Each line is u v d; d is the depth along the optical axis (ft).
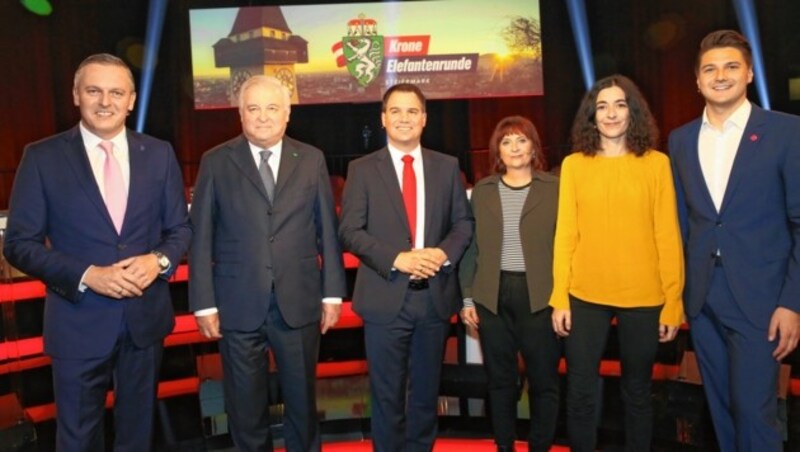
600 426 10.80
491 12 29.76
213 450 10.75
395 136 8.83
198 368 12.48
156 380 8.24
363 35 29.68
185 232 8.26
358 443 11.55
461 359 12.90
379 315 8.82
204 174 8.63
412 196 8.95
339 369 13.16
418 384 9.13
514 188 9.67
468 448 11.23
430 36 29.76
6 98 26.66
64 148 7.78
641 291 8.36
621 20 29.84
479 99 31.30
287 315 8.40
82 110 7.70
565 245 8.76
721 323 8.02
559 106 30.73
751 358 7.80
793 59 26.17
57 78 28.14
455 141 31.71
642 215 8.36
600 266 8.49
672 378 11.27
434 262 8.50
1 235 10.31
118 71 7.72
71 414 7.77
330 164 30.99
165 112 30.25
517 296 9.50
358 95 29.89
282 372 8.66
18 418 10.03
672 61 28.71
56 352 7.77
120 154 8.01
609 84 8.44
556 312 8.79
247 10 29.43
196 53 29.60
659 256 8.38
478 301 9.65
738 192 7.79
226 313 8.44
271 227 8.43
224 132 30.58
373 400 9.07
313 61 29.73
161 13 29.78
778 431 7.86
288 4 29.84
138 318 7.92
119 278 7.38
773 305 7.74
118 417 8.11
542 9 30.48
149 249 8.02
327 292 8.81
